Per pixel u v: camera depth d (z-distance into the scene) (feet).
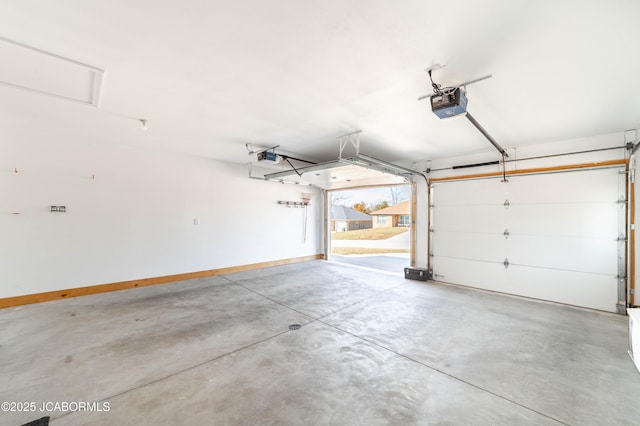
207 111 10.41
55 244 13.21
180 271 17.61
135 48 6.55
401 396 6.49
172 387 6.73
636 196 11.95
